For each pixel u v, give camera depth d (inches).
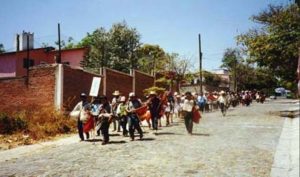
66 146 492.1
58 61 1306.6
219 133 599.5
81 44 1820.9
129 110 535.8
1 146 506.6
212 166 336.2
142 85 1208.2
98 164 357.1
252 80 3085.6
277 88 3823.8
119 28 1776.6
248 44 1050.7
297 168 320.8
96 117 548.7
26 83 802.8
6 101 821.2
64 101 765.9
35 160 392.8
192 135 577.6
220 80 2655.0
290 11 991.0
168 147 454.6
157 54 2230.6
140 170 324.5
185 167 333.7
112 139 552.1
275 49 977.5
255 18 1056.2
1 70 1257.4
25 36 1395.2
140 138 541.6
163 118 959.0
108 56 1732.3
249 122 796.0
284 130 624.7
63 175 313.1
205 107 1323.8
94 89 694.5
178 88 1621.6
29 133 612.7
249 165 338.0
